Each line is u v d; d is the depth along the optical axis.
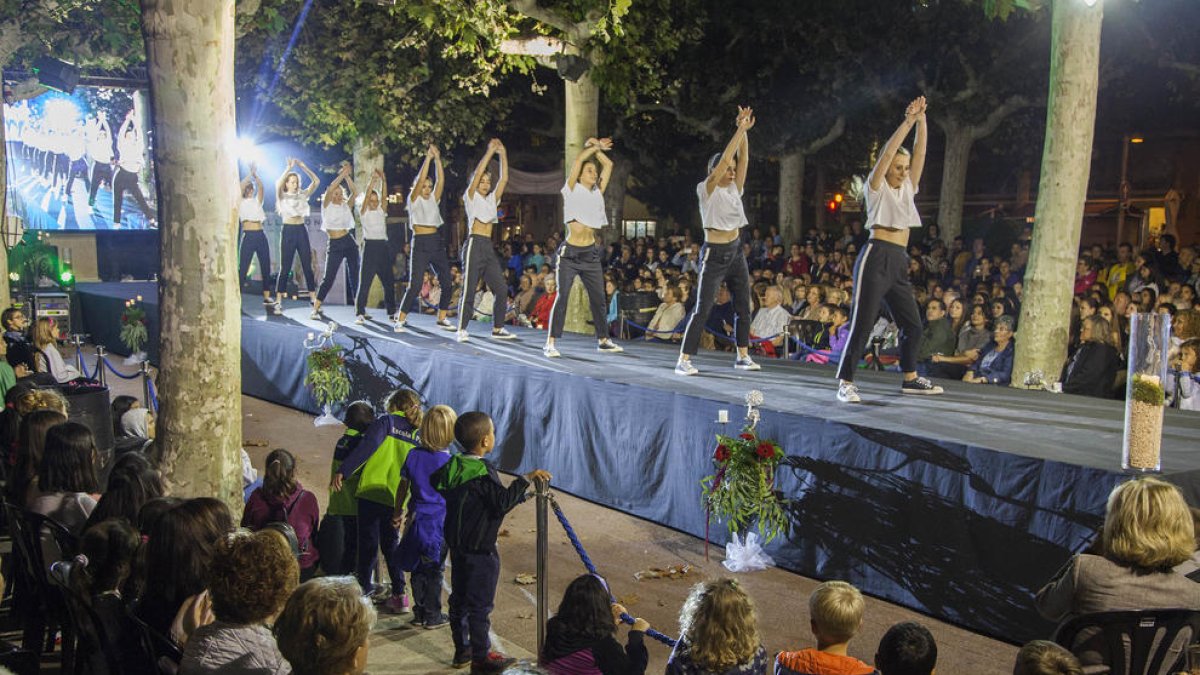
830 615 3.98
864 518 7.27
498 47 14.18
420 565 6.55
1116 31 19.09
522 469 10.72
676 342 14.20
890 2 20.08
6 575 7.12
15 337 11.52
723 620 3.92
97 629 4.32
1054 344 10.58
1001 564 6.48
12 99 17.58
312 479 10.72
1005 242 19.92
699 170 27.48
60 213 26.44
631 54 15.33
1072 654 3.82
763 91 22.28
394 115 18.47
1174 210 24.78
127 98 26.92
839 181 29.83
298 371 14.59
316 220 19.48
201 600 4.22
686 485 8.70
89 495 5.84
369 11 18.06
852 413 7.80
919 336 8.65
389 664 6.11
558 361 10.91
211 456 7.39
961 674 6.02
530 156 29.64
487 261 12.66
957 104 20.91
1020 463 6.37
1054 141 10.45
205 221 7.21
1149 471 5.95
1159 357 5.98
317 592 3.31
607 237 22.47
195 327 7.26
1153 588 4.14
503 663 5.95
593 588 4.44
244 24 15.88
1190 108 24.09
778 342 13.00
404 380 12.50
